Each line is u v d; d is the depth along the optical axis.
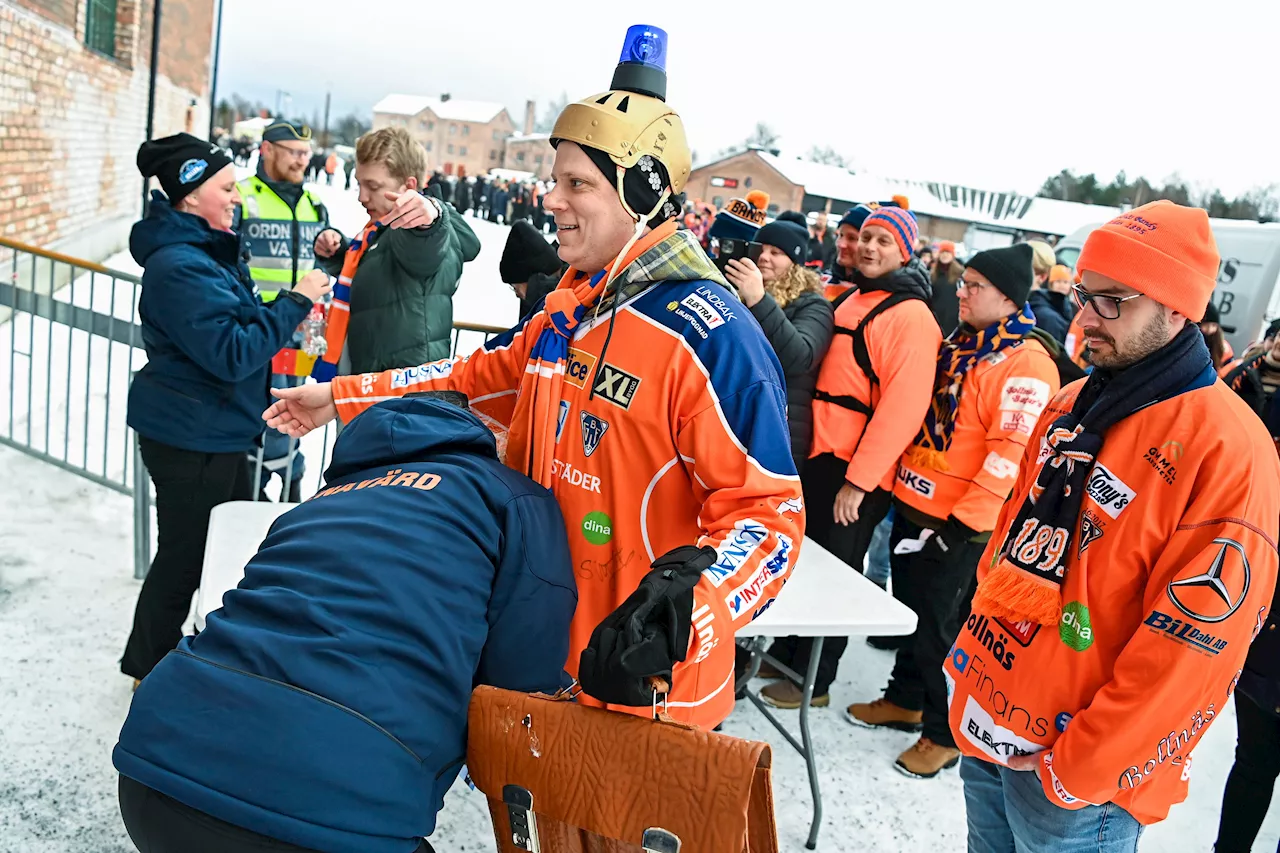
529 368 1.49
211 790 0.98
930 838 2.51
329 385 1.73
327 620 1.06
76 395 5.00
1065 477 1.51
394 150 2.85
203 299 2.35
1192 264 1.39
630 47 1.41
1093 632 1.45
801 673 3.12
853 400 2.95
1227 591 1.31
